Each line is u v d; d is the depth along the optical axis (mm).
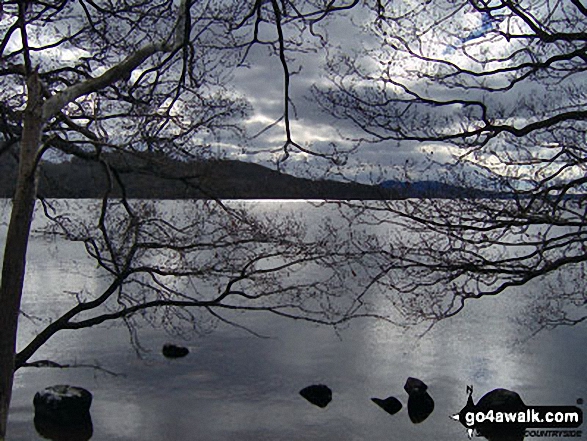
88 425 14102
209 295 26500
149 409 15188
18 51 7074
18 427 14117
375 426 14117
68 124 6504
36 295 29750
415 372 18422
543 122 6723
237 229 7375
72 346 21078
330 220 8023
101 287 31781
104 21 7297
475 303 27859
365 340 21984
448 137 7082
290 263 7582
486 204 7113
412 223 7516
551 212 6738
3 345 5117
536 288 30859
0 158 7934
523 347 20859
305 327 23594
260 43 6766
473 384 17297
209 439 13289
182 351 20047
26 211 5266
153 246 7277
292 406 15453
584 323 23547
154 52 6480
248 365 19062
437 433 13766
